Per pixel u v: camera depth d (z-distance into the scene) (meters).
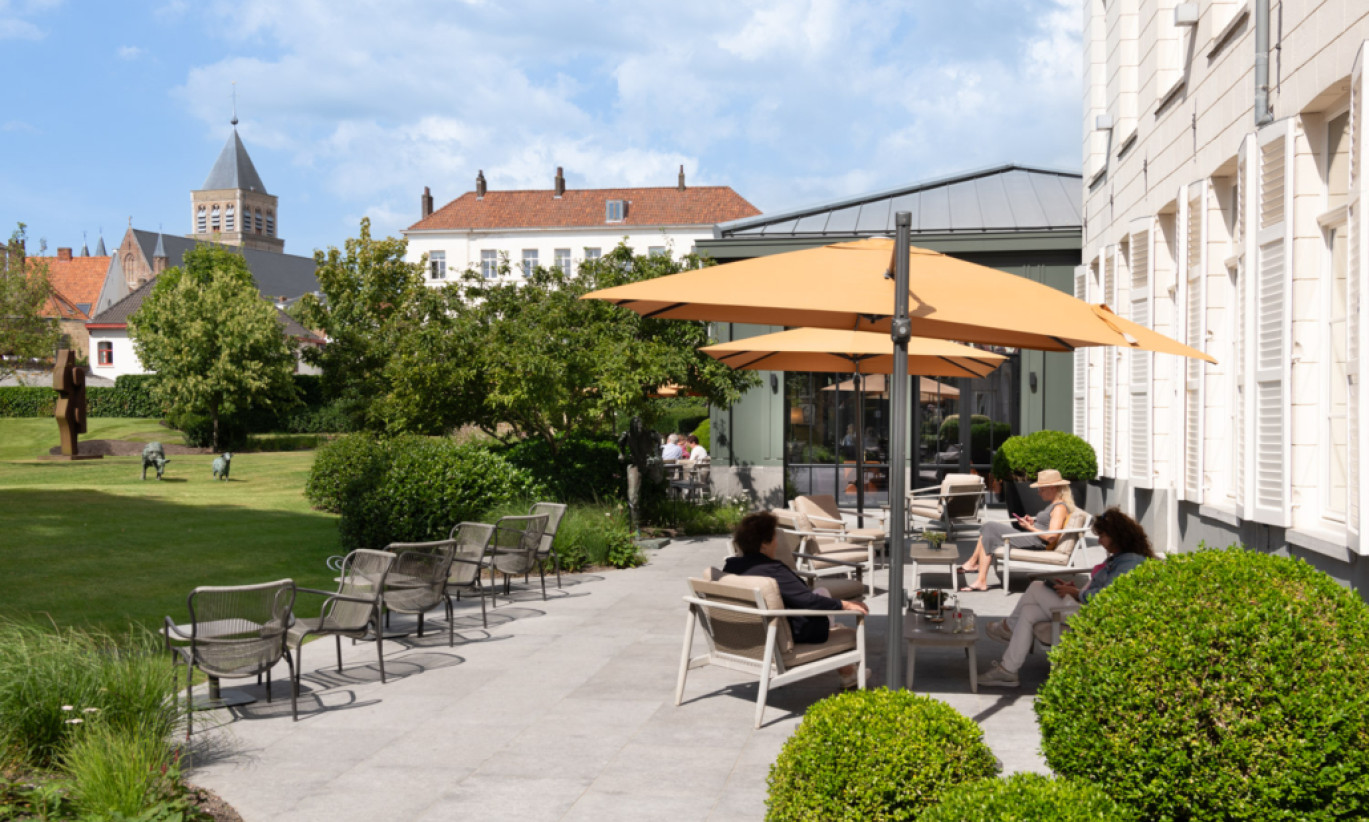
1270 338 7.81
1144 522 12.08
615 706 6.24
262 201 156.25
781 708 6.16
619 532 12.34
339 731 5.82
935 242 18.33
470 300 15.47
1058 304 5.40
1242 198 8.38
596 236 65.88
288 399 45.56
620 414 14.31
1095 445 15.11
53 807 4.37
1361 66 6.09
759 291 5.13
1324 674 3.26
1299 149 7.28
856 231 19.00
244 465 31.41
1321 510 7.14
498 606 9.71
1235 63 8.89
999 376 18.20
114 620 9.21
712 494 18.25
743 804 4.59
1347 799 3.20
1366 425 5.93
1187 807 3.33
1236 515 8.62
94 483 23.84
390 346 25.52
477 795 4.77
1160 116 11.45
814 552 10.20
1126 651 3.47
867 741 3.51
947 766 3.47
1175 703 3.35
